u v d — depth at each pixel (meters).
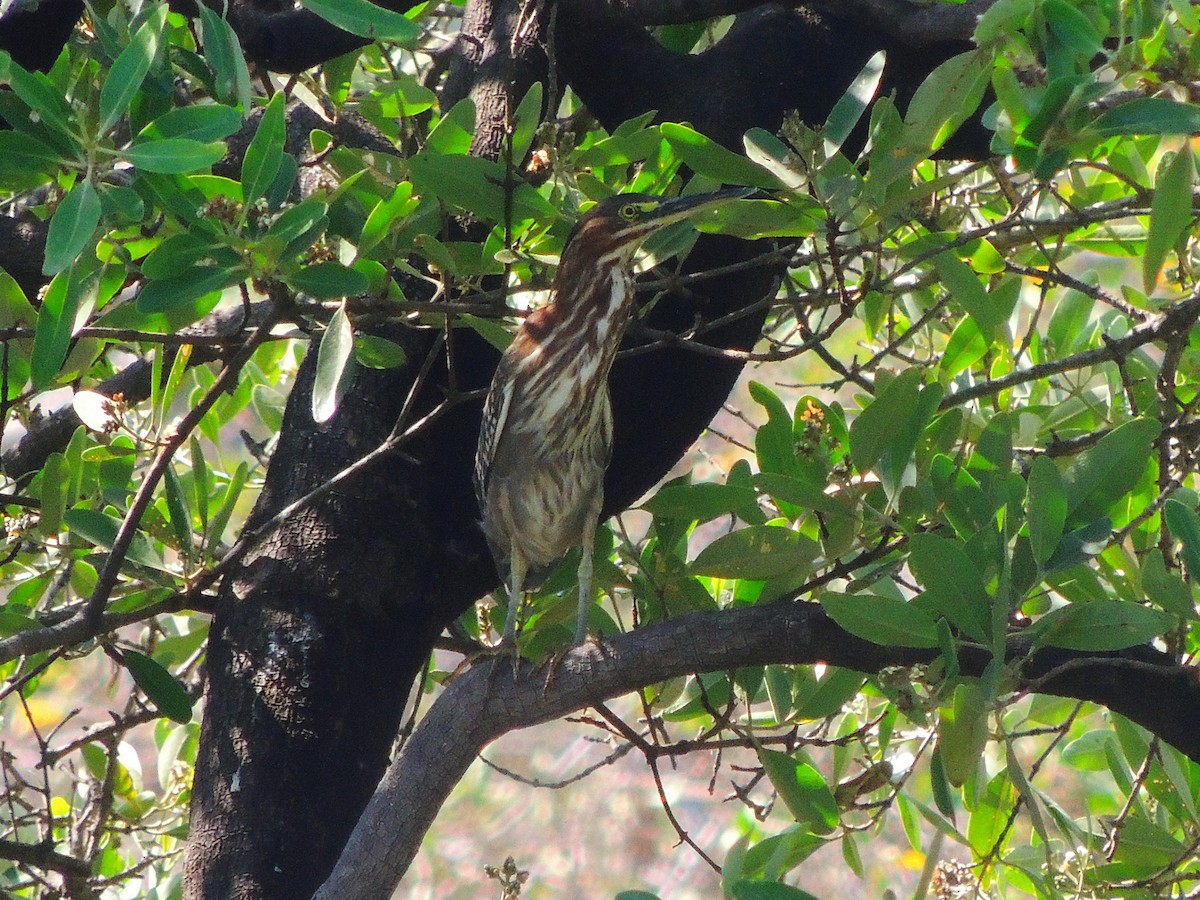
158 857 9.24
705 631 6.71
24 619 7.78
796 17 8.93
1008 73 6.41
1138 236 10.30
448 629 10.17
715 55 8.89
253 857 7.14
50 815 8.10
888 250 8.18
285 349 12.20
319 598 7.64
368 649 7.71
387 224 6.86
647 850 22.83
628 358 8.73
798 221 7.03
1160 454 7.98
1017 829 14.84
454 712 6.95
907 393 7.04
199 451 8.62
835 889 20.28
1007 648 6.33
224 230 6.23
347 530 7.80
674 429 8.92
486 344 8.74
